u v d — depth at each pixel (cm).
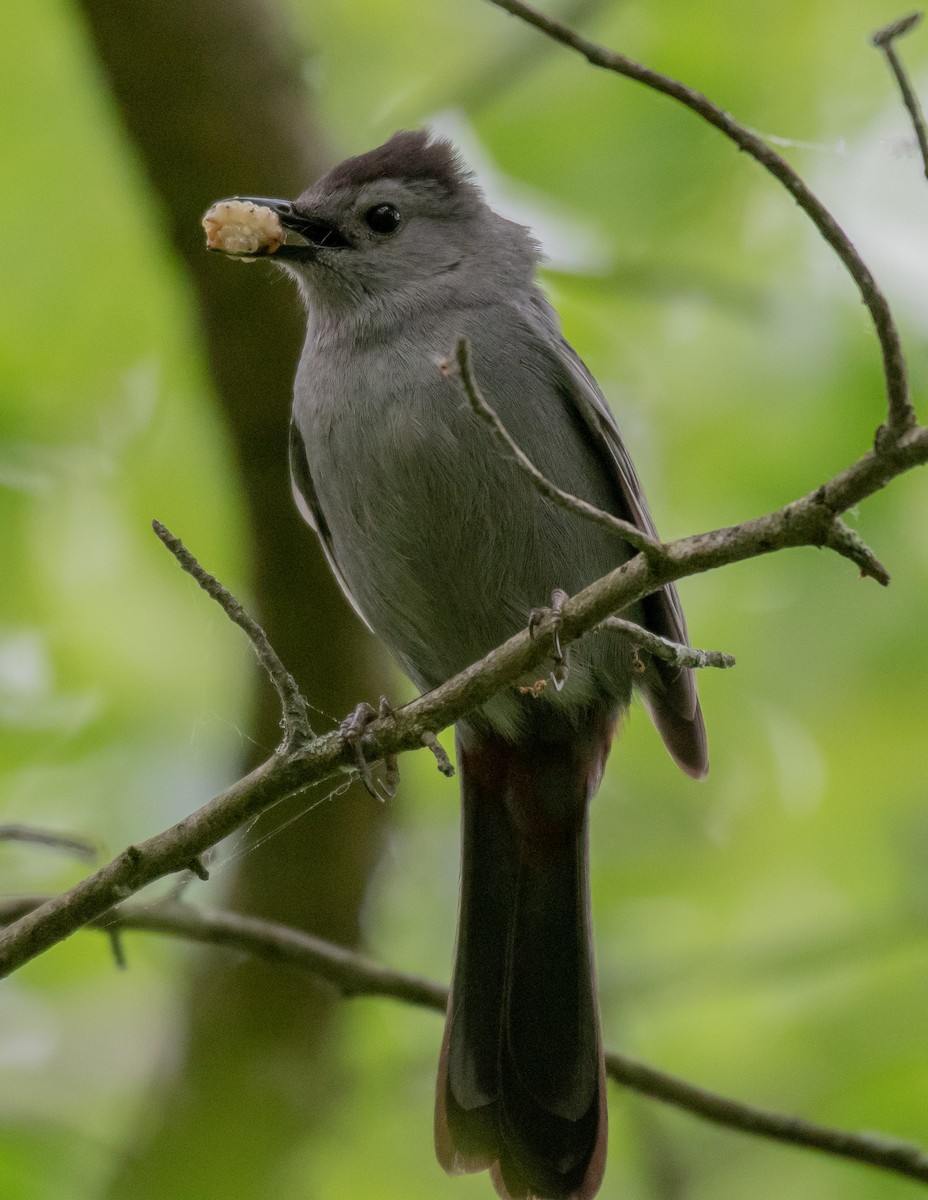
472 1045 815
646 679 879
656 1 1158
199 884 1102
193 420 1139
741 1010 1140
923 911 1148
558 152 1155
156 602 1147
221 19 996
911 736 1240
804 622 1222
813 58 1151
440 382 839
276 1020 1078
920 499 1191
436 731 654
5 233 1129
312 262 908
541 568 848
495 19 1195
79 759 1130
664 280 1118
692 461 1167
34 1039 1155
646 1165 1053
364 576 876
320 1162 1071
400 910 1217
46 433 1137
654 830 1251
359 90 1211
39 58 1108
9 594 1135
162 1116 1044
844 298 1116
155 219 1041
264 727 1088
